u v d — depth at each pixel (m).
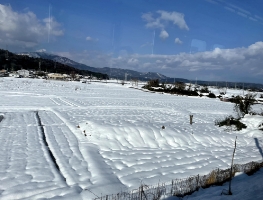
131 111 21.80
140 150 9.85
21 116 15.90
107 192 5.81
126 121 13.84
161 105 29.14
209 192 5.70
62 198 5.34
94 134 10.95
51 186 6.04
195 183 6.47
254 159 9.66
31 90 37.94
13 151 8.65
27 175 6.66
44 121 14.54
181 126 15.01
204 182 6.53
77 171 7.12
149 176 7.14
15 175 6.61
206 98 49.91
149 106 27.00
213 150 10.66
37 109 19.44
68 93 37.25
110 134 10.84
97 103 26.36
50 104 22.94
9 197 5.37
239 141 12.64
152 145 10.70
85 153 8.74
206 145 11.55
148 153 9.47
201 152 10.13
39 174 6.77
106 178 6.66
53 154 8.59
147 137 11.18
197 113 24.23
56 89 43.91
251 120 15.56
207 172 7.75
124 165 7.99
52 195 5.53
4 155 8.17
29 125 13.22
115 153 9.15
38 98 27.53
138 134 11.23
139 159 8.67
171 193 5.65
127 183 6.53
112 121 13.84
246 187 5.73
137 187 6.24
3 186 5.90
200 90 63.09
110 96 37.09
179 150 10.25
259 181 6.11
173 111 24.14
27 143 9.74
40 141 10.12
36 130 12.10
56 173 6.91
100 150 9.45
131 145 10.46
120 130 11.27
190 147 10.92
